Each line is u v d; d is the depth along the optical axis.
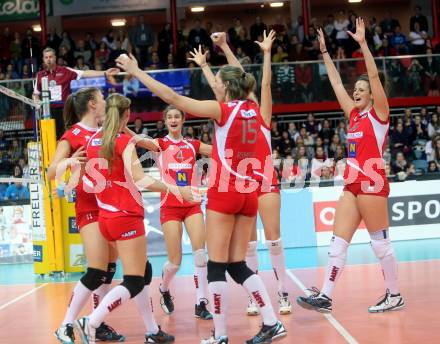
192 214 12.23
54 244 18.05
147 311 10.22
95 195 9.70
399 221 22.61
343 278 15.56
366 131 11.46
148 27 36.53
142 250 9.41
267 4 44.19
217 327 9.46
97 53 34.66
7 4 41.97
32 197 18.06
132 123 27.41
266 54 11.83
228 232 9.37
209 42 33.72
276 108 28.41
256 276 9.54
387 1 45.34
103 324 10.68
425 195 22.75
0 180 14.83
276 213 12.05
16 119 24.05
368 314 11.67
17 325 12.11
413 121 27.47
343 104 12.12
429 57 29.09
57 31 42.81
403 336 10.03
